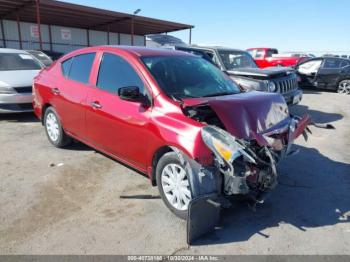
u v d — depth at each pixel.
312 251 2.82
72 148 5.30
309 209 3.55
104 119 3.96
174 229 3.09
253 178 3.03
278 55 20.41
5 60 8.13
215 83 4.04
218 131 2.89
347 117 8.72
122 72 3.87
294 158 5.18
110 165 4.61
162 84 3.50
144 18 22.11
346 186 4.16
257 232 3.09
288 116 3.84
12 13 20.34
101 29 28.33
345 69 13.23
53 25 25.72
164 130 3.20
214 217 3.03
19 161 4.72
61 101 4.77
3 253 2.68
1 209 3.37
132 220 3.22
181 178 3.19
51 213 3.32
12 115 7.84
